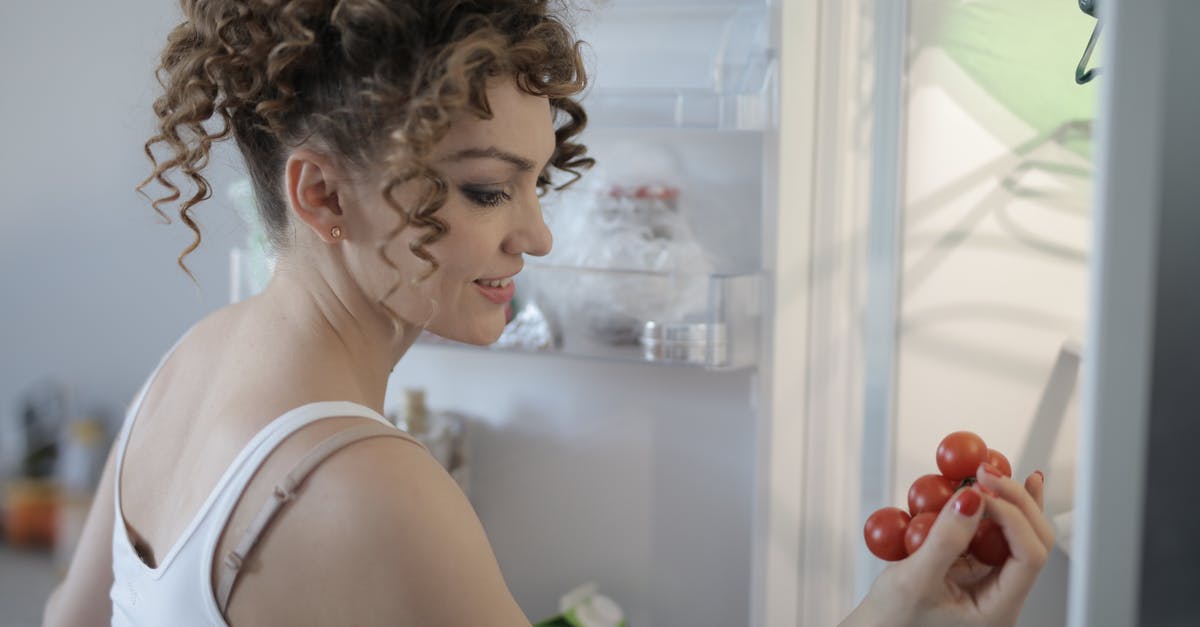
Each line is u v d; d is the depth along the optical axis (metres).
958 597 0.67
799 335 1.33
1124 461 0.47
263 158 0.73
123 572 0.75
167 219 0.81
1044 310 1.04
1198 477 0.47
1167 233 0.46
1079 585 0.48
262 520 0.63
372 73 0.65
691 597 1.58
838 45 1.28
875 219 1.19
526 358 1.64
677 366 1.48
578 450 1.63
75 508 1.84
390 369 0.77
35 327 1.98
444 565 0.62
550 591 1.67
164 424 0.77
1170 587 0.47
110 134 1.88
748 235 1.48
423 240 0.66
